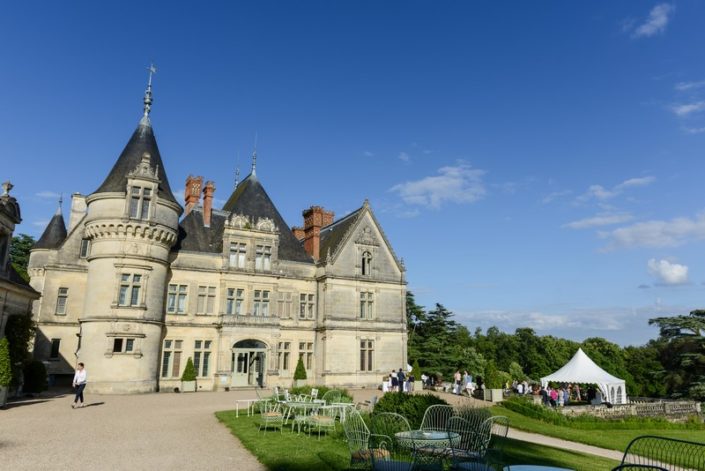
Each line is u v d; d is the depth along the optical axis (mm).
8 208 28344
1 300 27375
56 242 42844
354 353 45000
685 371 53188
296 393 27391
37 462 12992
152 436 17047
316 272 46969
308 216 50812
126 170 38094
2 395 23516
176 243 41125
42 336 38750
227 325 40219
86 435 17000
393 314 48031
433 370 65500
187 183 47250
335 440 16125
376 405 18750
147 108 41031
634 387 84062
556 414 30984
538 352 97375
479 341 98625
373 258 48125
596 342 98000
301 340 44906
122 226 35969
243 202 46312
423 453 12336
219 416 21703
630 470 15703
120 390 33969
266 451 14352
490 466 11031
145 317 36000
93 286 35562
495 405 34594
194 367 39375
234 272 42000
